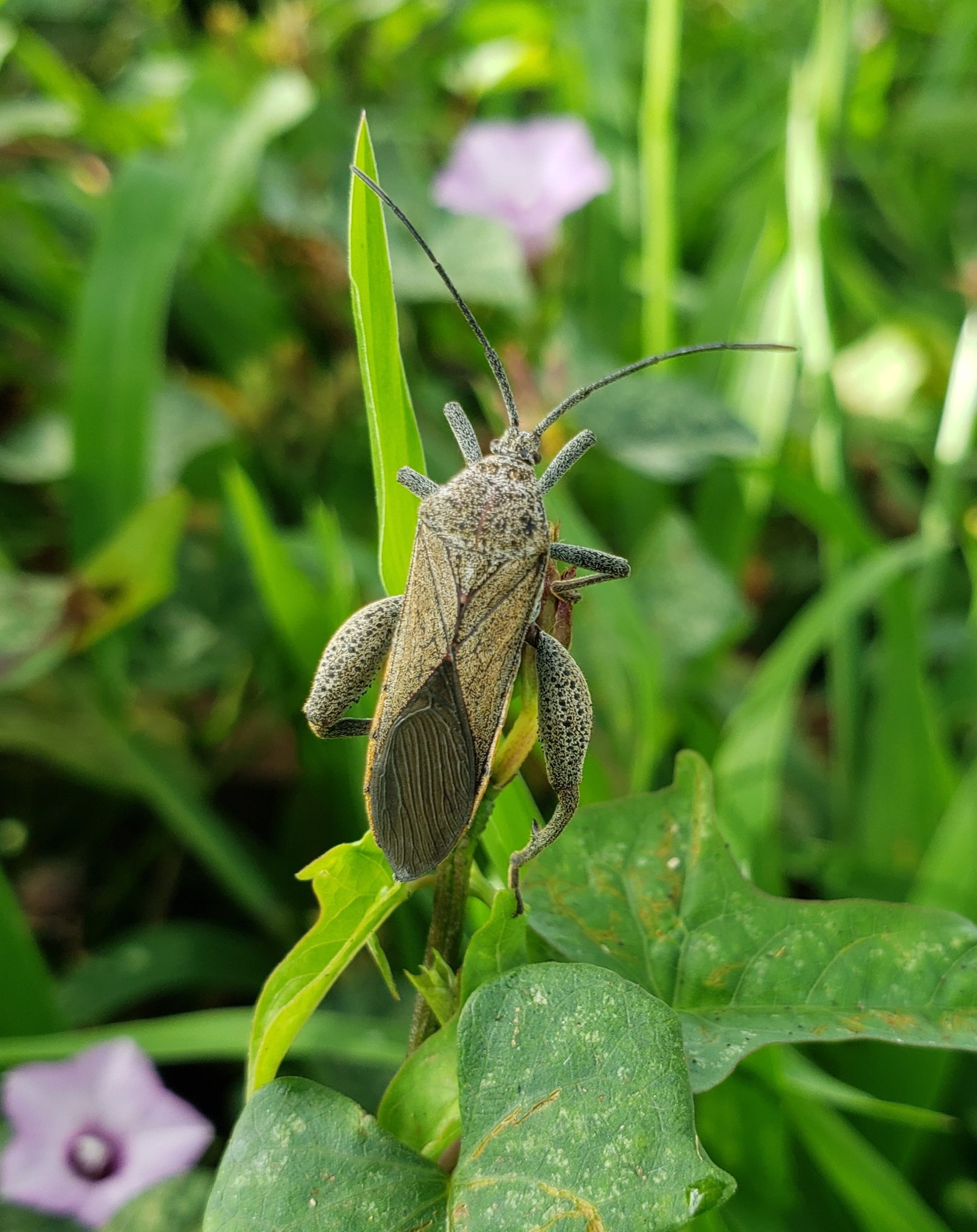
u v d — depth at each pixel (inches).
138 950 4.6
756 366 5.9
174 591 5.5
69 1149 3.8
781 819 5.3
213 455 5.9
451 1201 2.5
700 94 8.5
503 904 2.6
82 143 7.1
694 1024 2.8
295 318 6.7
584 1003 2.5
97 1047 3.9
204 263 6.4
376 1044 4.0
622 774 4.9
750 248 6.3
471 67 7.9
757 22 8.6
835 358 6.6
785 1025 2.7
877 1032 2.7
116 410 5.2
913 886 4.6
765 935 2.8
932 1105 4.1
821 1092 3.7
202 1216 3.8
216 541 5.8
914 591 5.5
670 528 5.4
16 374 6.4
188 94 6.2
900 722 4.8
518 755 2.8
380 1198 2.5
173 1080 4.5
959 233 8.1
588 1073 2.4
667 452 5.1
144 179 5.6
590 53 7.0
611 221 6.9
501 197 6.0
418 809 2.8
